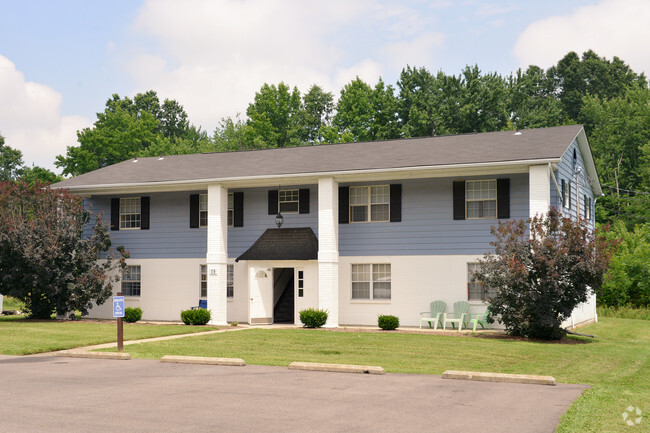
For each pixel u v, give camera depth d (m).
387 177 26.94
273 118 74.19
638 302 42.44
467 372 14.17
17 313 33.62
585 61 85.94
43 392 12.31
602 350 21.27
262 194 30.17
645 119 70.62
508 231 23.23
